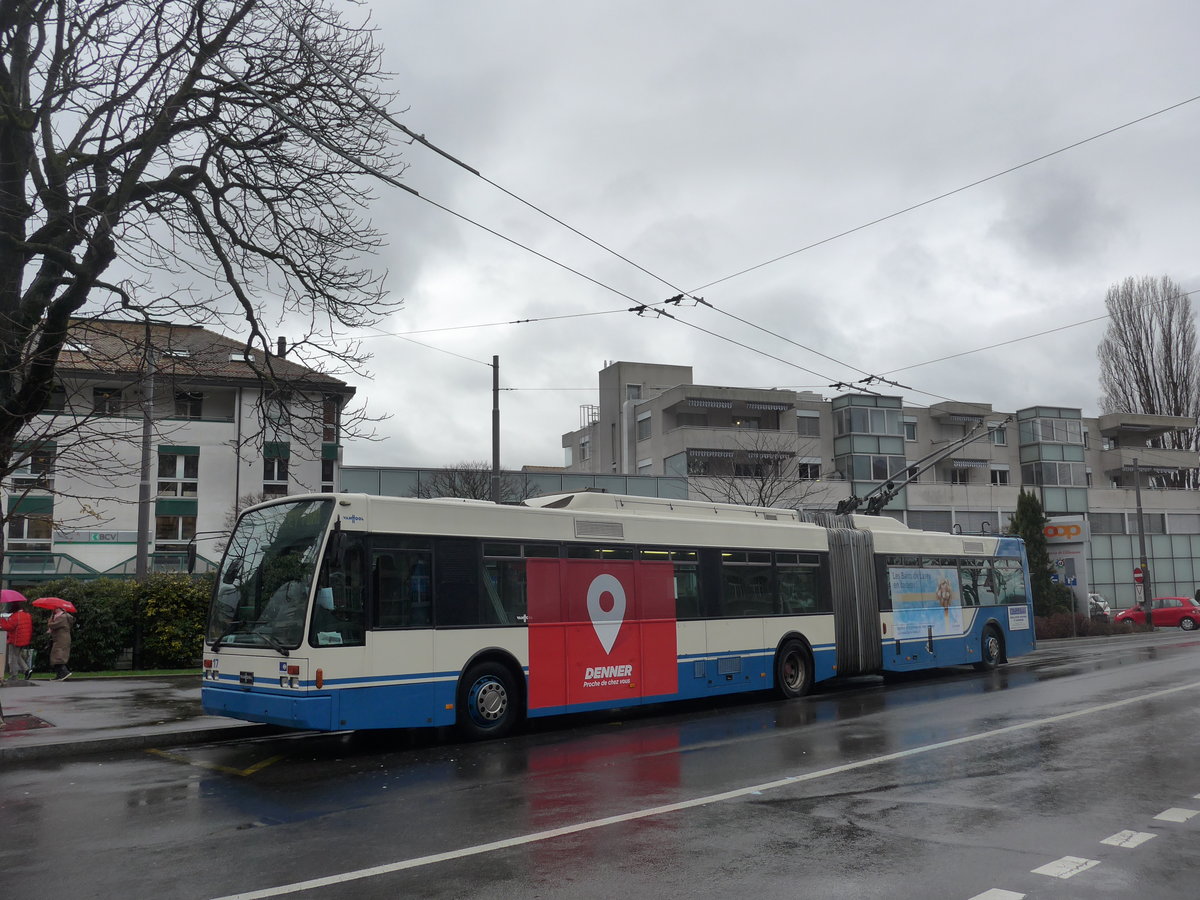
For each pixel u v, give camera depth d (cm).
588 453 6481
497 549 1241
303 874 609
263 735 1243
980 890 566
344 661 1064
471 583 1203
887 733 1183
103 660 2164
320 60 1149
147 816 787
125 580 2283
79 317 1295
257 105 1275
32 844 700
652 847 664
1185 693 1552
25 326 1185
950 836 688
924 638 1894
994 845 664
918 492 5059
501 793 858
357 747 1157
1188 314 5941
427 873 607
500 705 1214
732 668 1512
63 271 1255
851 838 684
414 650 1130
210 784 927
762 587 1594
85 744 1118
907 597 1878
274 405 1488
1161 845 662
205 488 4178
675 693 1422
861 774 919
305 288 1375
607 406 5962
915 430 5428
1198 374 5900
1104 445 6091
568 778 926
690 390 4778
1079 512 5503
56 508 3966
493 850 660
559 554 1311
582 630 1316
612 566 1372
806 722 1305
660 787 873
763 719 1353
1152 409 5947
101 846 690
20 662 1994
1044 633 3556
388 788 892
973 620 2028
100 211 1188
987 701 1500
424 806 809
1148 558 5438
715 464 4603
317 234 1392
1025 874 596
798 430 5016
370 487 3597
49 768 1024
